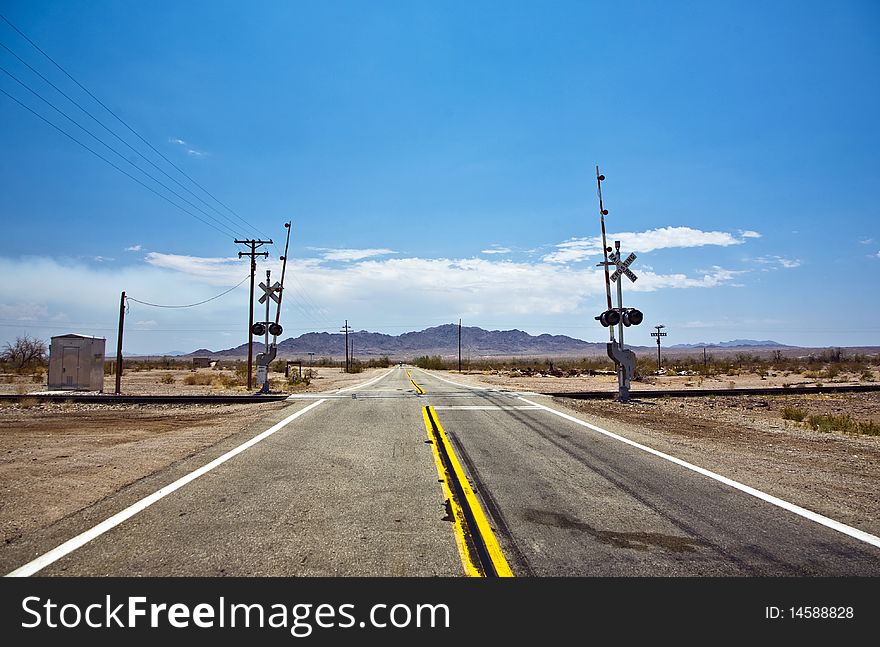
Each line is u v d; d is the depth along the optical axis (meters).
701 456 10.41
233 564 5.11
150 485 7.95
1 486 7.94
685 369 73.88
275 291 25.48
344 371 93.62
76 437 12.91
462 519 6.38
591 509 6.83
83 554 5.32
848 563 5.22
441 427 14.09
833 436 13.97
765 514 6.67
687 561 5.22
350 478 8.44
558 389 31.50
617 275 21.89
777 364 87.12
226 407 20.16
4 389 31.39
